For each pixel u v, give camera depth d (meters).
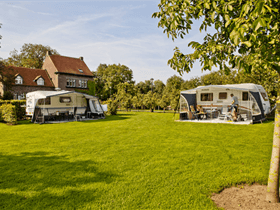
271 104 17.55
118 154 5.79
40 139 8.17
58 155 5.80
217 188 3.58
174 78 42.38
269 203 3.00
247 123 12.08
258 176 4.02
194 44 2.90
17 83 30.41
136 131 9.87
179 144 6.86
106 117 19.14
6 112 14.05
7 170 4.61
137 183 3.83
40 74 34.25
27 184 3.87
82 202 3.19
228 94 15.37
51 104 17.28
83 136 8.76
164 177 4.08
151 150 6.15
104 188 3.64
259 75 17.55
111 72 52.06
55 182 3.94
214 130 9.70
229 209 2.90
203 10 2.96
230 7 2.23
